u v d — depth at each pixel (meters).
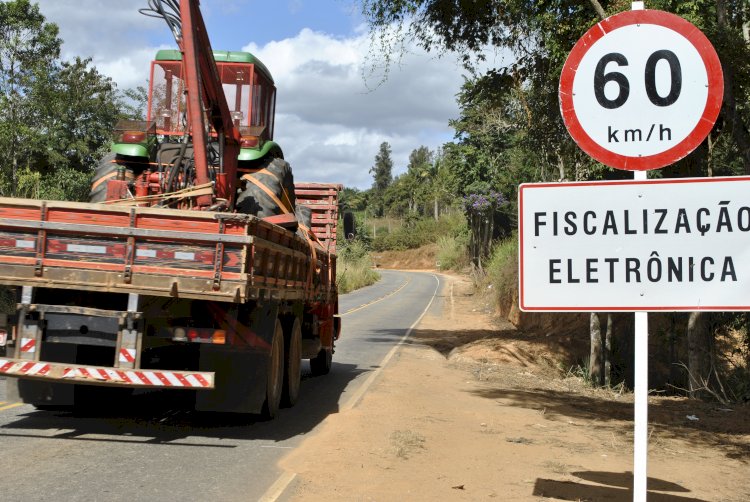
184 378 6.39
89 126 36.16
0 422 7.32
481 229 53.09
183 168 8.59
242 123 9.40
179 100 9.19
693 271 3.84
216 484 5.32
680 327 16.64
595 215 3.94
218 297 6.30
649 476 6.14
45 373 6.34
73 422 7.46
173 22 7.74
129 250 6.34
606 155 4.00
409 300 40.09
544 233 3.98
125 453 6.21
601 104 4.02
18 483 5.16
